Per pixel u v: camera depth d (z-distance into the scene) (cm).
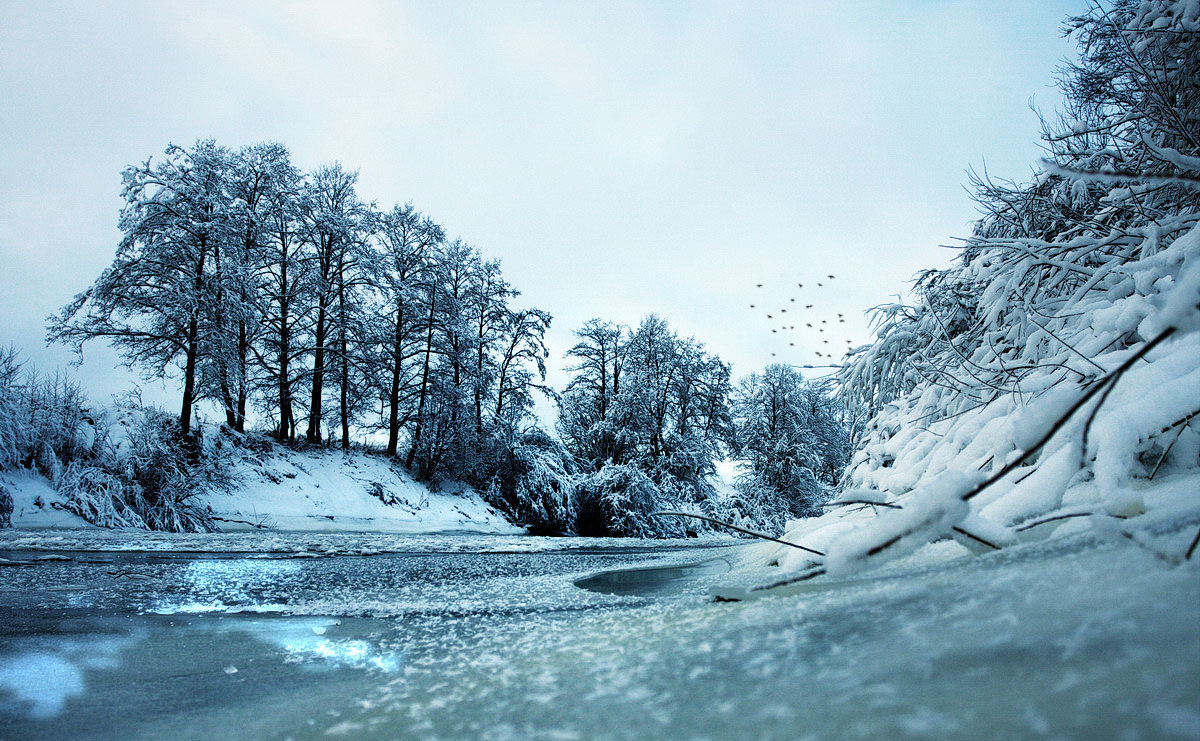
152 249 2075
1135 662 92
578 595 505
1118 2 588
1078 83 640
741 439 3312
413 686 215
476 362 3123
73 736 189
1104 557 160
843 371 796
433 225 3078
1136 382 306
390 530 2175
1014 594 146
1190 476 288
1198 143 445
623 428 3247
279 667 276
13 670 276
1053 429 161
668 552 1183
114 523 1603
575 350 3659
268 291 2525
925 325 690
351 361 2745
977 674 104
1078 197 606
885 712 97
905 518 181
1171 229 451
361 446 2981
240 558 934
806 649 146
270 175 2547
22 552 916
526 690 174
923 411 695
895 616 157
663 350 3497
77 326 2009
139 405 2070
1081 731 77
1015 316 550
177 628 379
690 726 112
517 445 3020
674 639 197
